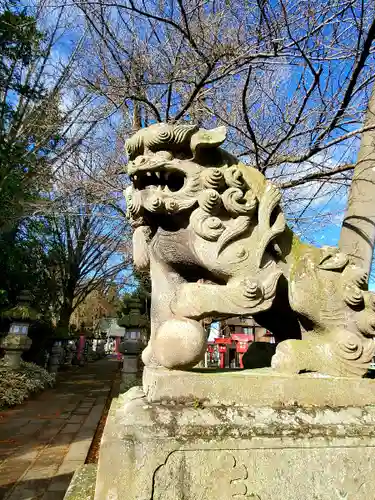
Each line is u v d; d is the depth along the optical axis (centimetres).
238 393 139
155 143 166
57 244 1170
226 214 168
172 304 164
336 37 331
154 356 157
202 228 162
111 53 530
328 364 155
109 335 2439
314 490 123
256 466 122
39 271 1051
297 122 358
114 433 121
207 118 486
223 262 159
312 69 315
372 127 304
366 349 159
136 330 876
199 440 121
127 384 723
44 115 704
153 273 182
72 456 379
